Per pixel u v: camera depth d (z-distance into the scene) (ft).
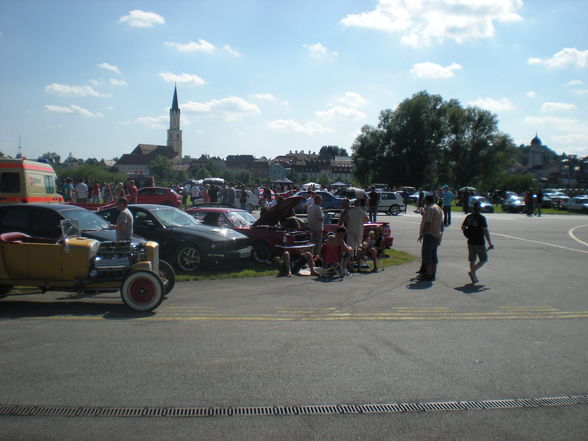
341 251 37.35
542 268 42.19
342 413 13.42
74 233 27.27
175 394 14.44
